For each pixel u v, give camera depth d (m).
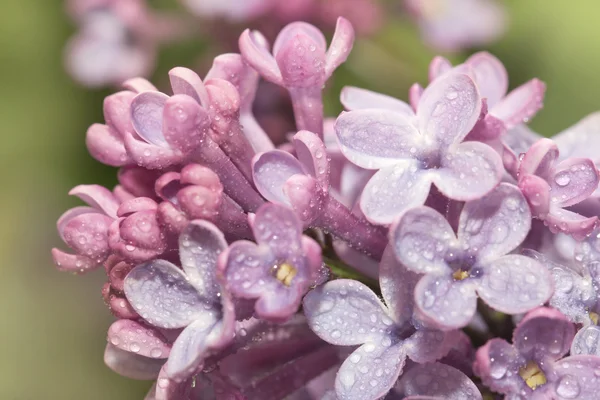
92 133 0.20
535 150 0.19
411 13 0.32
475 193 0.19
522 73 0.32
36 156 0.35
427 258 0.19
